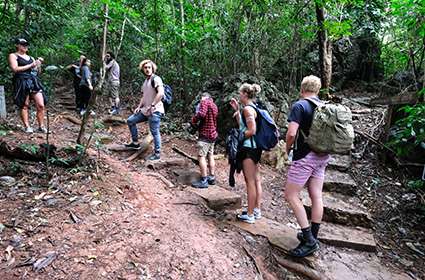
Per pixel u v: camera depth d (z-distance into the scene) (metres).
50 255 2.36
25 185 3.24
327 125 2.88
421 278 3.27
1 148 3.66
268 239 3.31
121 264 2.41
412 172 5.18
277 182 5.00
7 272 2.18
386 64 9.69
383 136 5.81
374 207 4.53
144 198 3.47
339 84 9.24
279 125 6.06
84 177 3.49
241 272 2.73
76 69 7.42
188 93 7.57
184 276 2.47
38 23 7.90
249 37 6.88
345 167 5.29
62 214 2.84
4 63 6.96
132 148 5.07
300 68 8.08
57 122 6.12
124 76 10.05
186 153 5.41
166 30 6.96
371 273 3.21
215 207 3.82
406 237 3.99
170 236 2.88
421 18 4.75
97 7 7.36
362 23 8.43
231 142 3.52
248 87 3.43
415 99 4.88
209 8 7.29
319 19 6.18
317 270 3.07
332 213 4.08
